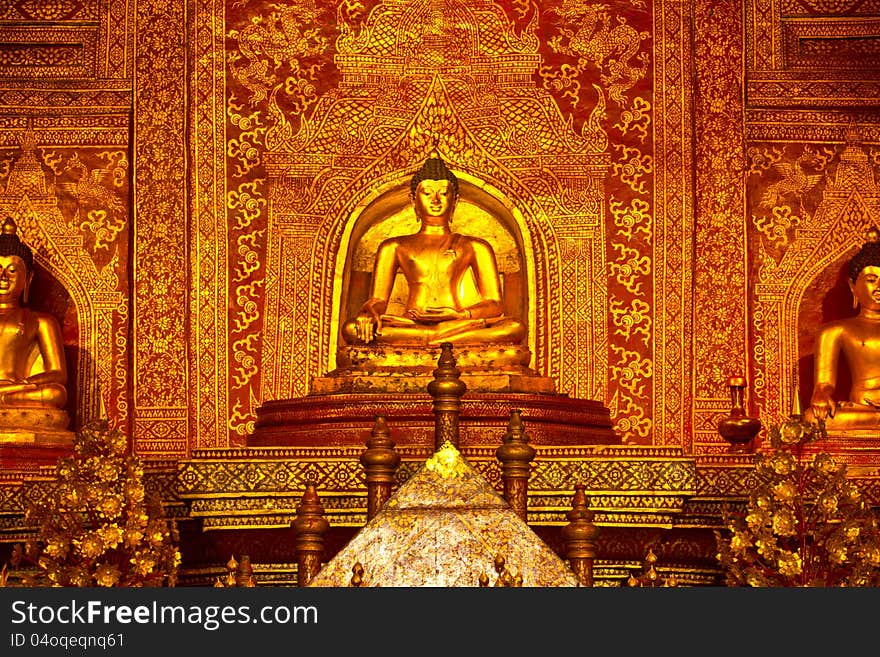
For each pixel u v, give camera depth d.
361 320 11.47
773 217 12.46
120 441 8.87
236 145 12.44
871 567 8.41
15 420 11.40
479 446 9.89
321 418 10.57
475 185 12.54
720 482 9.69
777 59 12.53
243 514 9.36
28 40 12.50
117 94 12.49
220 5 12.48
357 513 9.40
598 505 9.45
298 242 12.38
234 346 12.23
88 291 12.34
